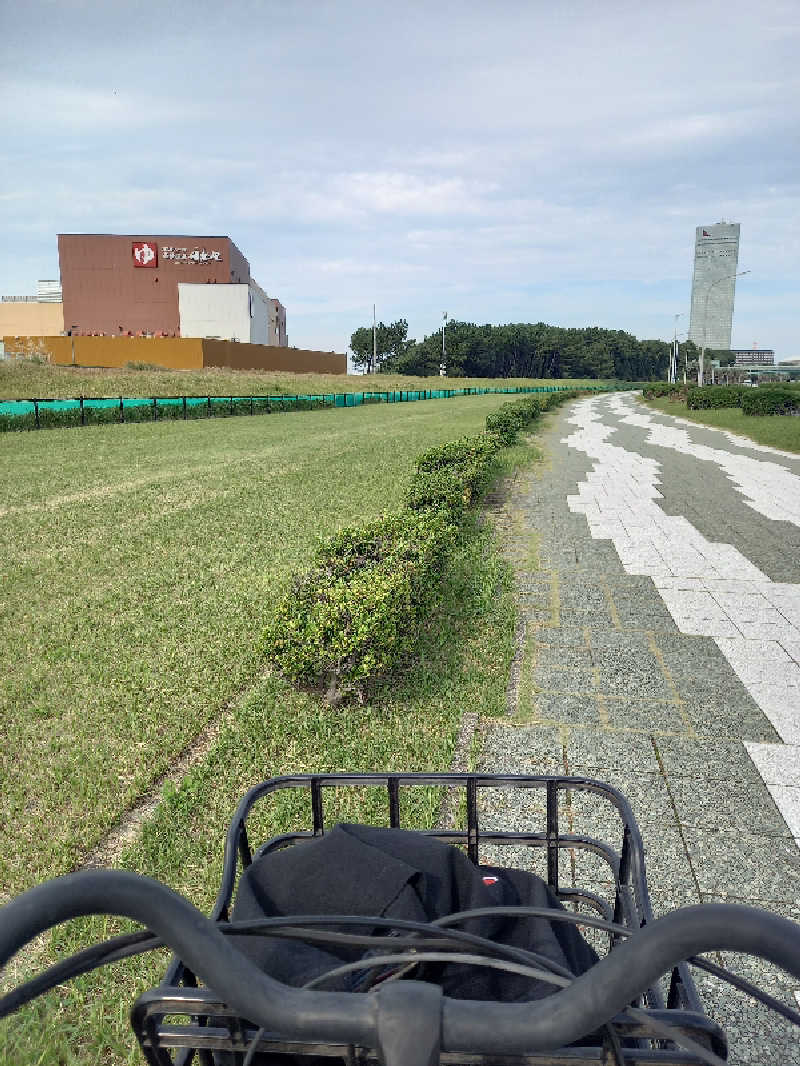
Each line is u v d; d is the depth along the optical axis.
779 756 4.67
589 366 160.88
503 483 15.57
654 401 55.91
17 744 4.85
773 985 2.96
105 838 3.93
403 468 17.19
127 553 9.47
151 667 5.94
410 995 0.78
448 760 4.54
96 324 100.50
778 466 18.42
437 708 5.25
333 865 1.58
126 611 7.30
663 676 5.84
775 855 3.75
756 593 7.91
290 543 9.97
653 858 3.72
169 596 7.74
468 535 10.41
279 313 130.88
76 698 5.44
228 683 5.62
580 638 6.62
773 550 9.73
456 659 6.08
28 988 0.89
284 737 4.82
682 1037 0.98
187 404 33.34
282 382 59.75
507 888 1.71
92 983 2.96
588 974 0.79
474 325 162.12
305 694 5.48
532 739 4.86
